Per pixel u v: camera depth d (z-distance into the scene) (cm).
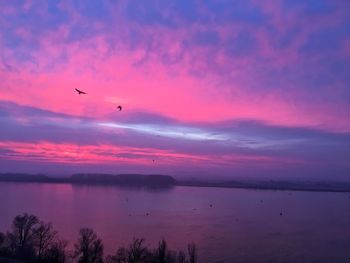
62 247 8725
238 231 14488
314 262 10469
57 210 17912
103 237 11881
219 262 10000
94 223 14525
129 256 8075
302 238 13525
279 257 10762
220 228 14925
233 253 10981
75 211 17788
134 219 16162
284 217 19212
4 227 12712
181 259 8750
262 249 11638
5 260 7325
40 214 16288
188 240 12375
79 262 8119
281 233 14400
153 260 8131
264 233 14275
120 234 12544
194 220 16788
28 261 7806
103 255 9444
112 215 17025
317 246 12288
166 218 16988
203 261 10006
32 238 8462
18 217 8750
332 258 10881
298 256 11000
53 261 7938
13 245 8288
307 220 18238
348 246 12369
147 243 11325
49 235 10025
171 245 11462
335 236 14038
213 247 11550
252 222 17038
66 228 12925
